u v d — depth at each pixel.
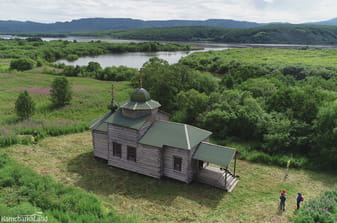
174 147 22.02
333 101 30.02
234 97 38.62
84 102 51.00
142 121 23.56
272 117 33.53
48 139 32.25
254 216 18.25
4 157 25.22
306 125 30.19
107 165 25.89
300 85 50.59
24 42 193.12
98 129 26.27
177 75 48.12
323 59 98.12
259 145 31.44
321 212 17.33
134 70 90.62
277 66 81.00
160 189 21.64
